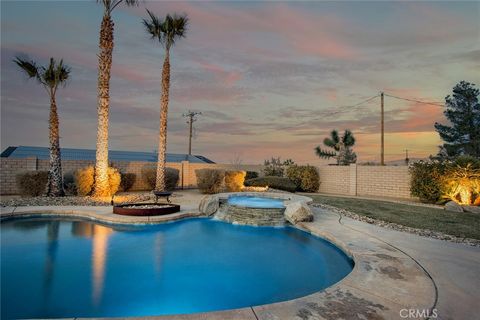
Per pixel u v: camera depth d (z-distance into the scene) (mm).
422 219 9328
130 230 8398
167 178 17734
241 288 4852
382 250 5617
